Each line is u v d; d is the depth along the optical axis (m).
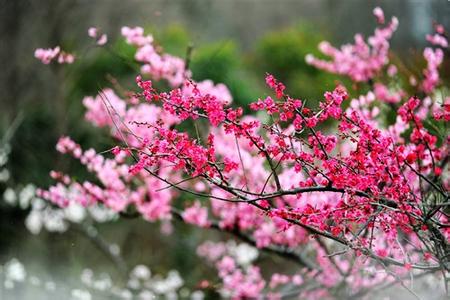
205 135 7.91
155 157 4.03
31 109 12.05
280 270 11.29
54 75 12.36
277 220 6.81
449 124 5.96
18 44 12.55
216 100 4.11
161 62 7.04
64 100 12.07
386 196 4.21
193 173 4.03
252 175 6.73
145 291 11.21
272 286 8.29
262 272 11.36
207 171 4.20
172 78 7.17
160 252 12.98
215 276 11.58
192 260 12.50
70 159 10.58
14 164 11.46
